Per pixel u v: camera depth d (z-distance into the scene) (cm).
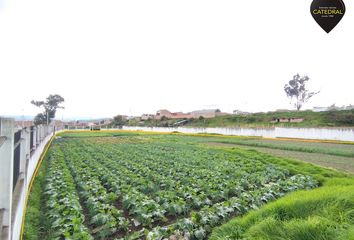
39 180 1166
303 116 4941
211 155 1962
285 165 1483
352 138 3152
